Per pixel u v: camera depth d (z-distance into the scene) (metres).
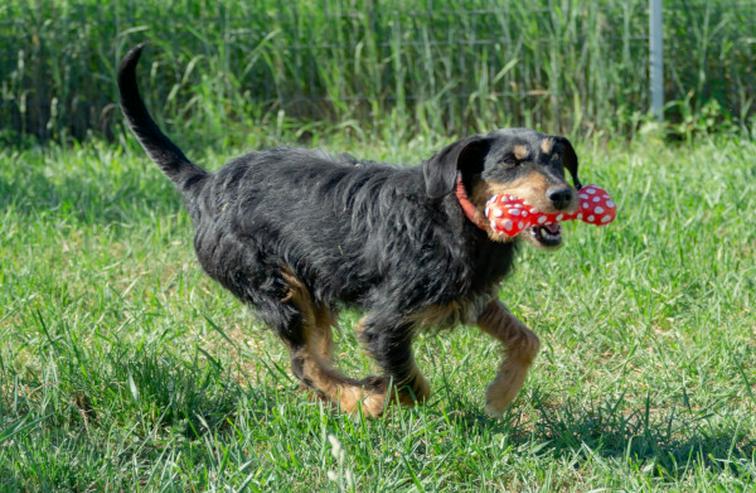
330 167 6.49
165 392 6.22
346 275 6.26
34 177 11.57
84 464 5.43
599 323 7.61
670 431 5.98
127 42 13.90
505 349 6.27
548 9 13.70
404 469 5.52
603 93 13.56
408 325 6.05
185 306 7.95
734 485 5.18
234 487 5.23
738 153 11.77
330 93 13.86
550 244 5.89
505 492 5.45
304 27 14.00
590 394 6.62
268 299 6.55
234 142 13.59
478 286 6.02
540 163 5.91
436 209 5.93
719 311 7.58
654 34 13.36
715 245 8.83
